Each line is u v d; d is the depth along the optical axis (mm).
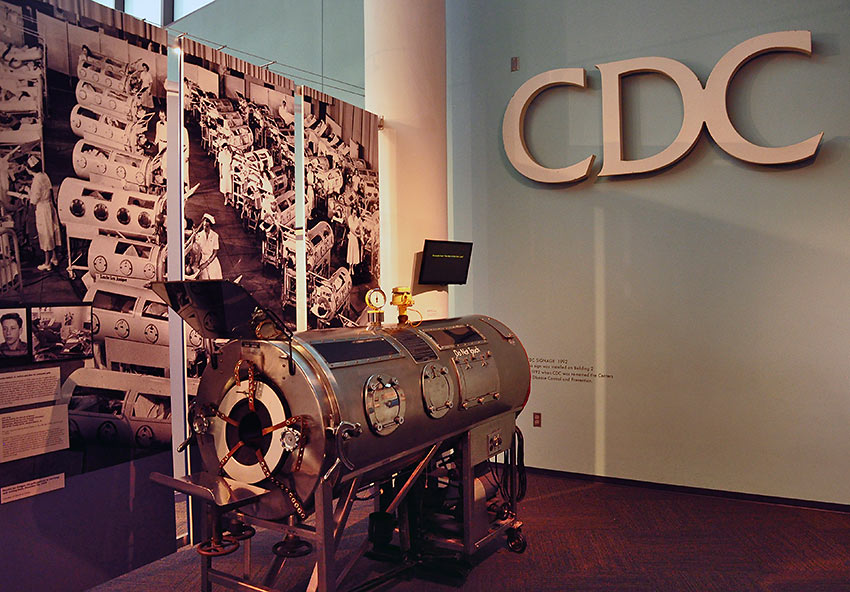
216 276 3115
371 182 4184
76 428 2549
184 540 3080
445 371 2568
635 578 2711
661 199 3949
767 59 3631
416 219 4055
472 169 4578
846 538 3117
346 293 3986
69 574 2525
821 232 3521
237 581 2246
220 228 3143
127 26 2740
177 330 3285
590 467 4172
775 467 3648
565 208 4250
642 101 3998
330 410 2027
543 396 4328
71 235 2527
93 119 2609
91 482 2605
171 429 2934
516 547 2994
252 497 2031
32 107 2398
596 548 3037
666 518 3438
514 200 4426
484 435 2854
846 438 3477
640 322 4020
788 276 3605
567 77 4125
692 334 3869
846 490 3479
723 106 3664
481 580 2715
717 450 3797
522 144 4305
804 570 2768
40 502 2428
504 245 4461
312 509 2229
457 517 2873
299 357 2096
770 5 3627
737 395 3744
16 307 2348
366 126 4105
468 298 4598
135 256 2773
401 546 2801
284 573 2783
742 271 3727
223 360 2301
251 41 5668
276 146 3479
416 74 4043
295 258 3605
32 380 2400
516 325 4418
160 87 2883
